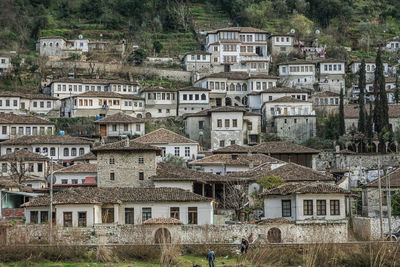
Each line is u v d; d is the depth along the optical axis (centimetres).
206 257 6544
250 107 16238
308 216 7781
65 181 10531
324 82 18400
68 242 6931
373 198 9188
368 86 18412
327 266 6200
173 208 7988
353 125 14400
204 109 15938
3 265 6191
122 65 19112
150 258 6444
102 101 15675
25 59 19462
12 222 7550
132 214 7969
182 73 18938
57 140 12388
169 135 12419
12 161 10862
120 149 9094
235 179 9212
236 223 7750
